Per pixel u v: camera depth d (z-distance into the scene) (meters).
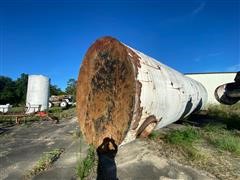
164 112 4.99
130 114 3.82
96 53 4.47
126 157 5.80
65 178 5.00
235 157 6.35
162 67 5.53
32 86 19.97
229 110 16.42
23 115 14.37
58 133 9.95
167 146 6.73
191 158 6.02
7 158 6.61
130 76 3.91
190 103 7.32
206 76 24.94
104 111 4.21
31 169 5.60
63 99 27.02
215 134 8.62
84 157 6.06
